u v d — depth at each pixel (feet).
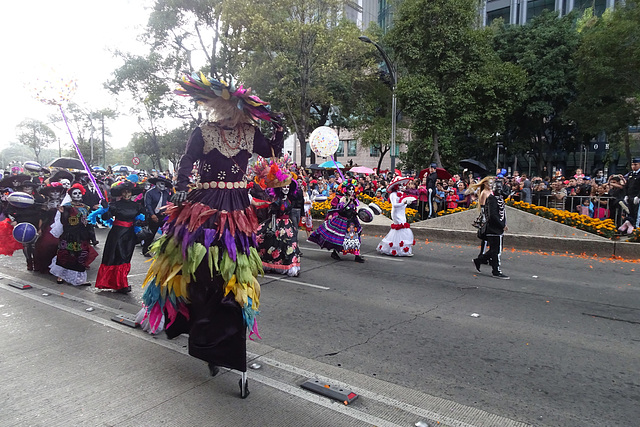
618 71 73.87
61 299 20.58
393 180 33.83
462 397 12.21
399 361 14.60
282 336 16.78
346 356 14.97
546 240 34.55
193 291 11.04
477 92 74.02
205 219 10.97
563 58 94.79
